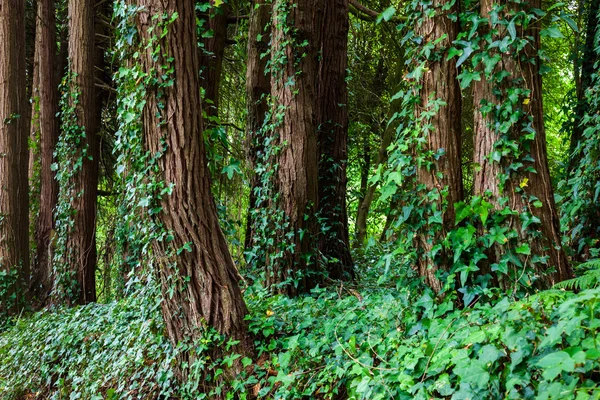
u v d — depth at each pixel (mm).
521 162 3363
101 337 5840
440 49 3652
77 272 8984
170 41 4055
